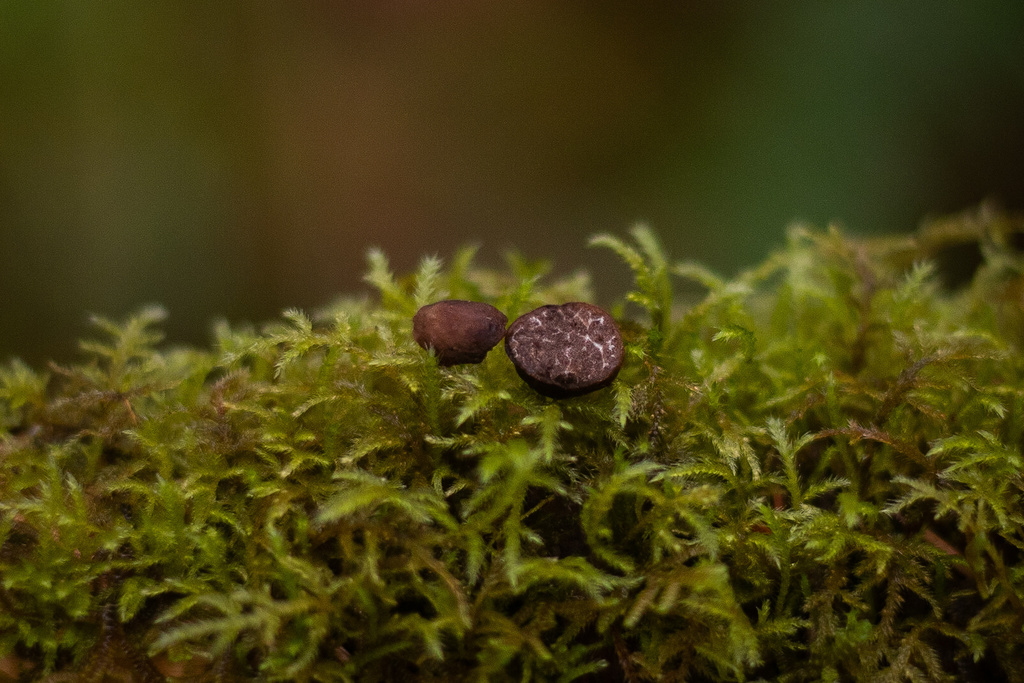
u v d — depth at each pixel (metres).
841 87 0.93
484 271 0.43
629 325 0.40
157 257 1.03
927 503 0.39
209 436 0.39
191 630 0.36
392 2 1.23
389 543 0.37
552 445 0.37
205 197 1.08
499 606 0.38
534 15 1.26
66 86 0.99
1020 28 0.85
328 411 0.39
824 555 0.38
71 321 0.99
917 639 0.38
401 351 0.39
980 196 0.91
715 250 0.98
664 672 0.37
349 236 1.20
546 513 0.38
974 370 0.41
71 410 0.40
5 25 0.94
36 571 0.37
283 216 1.16
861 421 0.40
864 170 0.92
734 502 0.38
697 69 1.11
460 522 0.38
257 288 1.12
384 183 1.23
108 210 1.01
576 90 1.22
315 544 0.37
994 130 0.89
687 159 1.07
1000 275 0.44
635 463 0.38
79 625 0.37
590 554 0.38
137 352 0.41
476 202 1.24
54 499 0.38
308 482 0.38
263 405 0.40
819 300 0.43
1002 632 0.38
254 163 1.13
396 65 1.25
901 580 0.38
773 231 0.94
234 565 0.37
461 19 1.26
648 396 0.39
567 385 0.38
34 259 0.99
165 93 1.06
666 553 0.38
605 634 0.38
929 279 0.44
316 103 1.20
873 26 0.91
